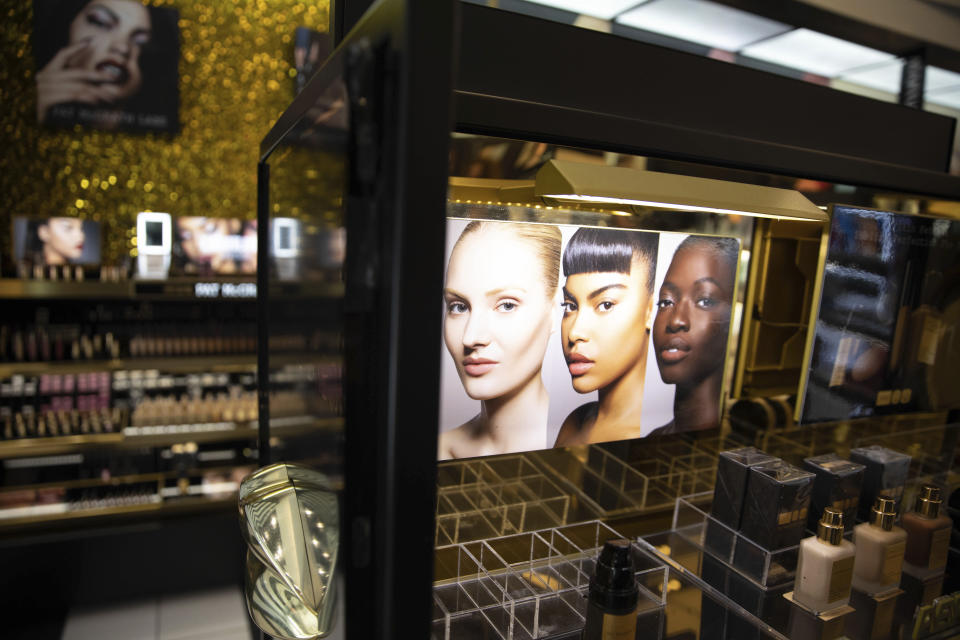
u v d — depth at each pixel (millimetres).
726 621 915
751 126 1062
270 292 802
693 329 1135
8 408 2324
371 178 345
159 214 2490
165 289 2471
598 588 819
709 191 868
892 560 1016
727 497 1056
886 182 1063
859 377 1215
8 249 2332
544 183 806
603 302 1028
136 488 2555
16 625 2184
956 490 1214
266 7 2637
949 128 1312
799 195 973
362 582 393
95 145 2453
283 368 701
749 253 1175
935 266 1228
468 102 717
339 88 396
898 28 1321
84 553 2289
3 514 2320
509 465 1061
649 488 1194
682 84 985
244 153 2688
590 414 1062
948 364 1315
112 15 2369
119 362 2402
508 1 1077
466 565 994
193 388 2609
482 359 947
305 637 529
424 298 329
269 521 598
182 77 2551
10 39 2271
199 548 2441
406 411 335
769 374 1267
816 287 1119
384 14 330
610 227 1006
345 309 401
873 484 1211
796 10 1248
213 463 2670
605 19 1235
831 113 1142
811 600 941
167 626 2193
